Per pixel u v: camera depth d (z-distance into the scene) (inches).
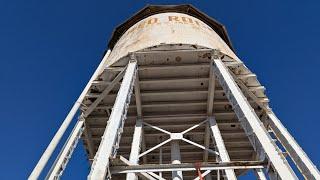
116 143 379.2
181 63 559.2
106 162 344.8
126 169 374.3
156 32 575.5
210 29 653.9
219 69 500.7
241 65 554.6
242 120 422.0
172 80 580.1
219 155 548.1
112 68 552.1
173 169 386.9
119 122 396.5
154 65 556.4
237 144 708.7
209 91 593.3
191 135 685.9
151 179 522.0
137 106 617.6
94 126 655.8
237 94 439.8
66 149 485.7
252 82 572.7
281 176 337.1
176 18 629.6
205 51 538.6
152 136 685.9
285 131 493.0
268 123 565.3
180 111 648.4
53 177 444.5
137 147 577.9
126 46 581.6
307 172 404.5
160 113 649.0
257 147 391.5
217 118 658.2
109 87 559.2
